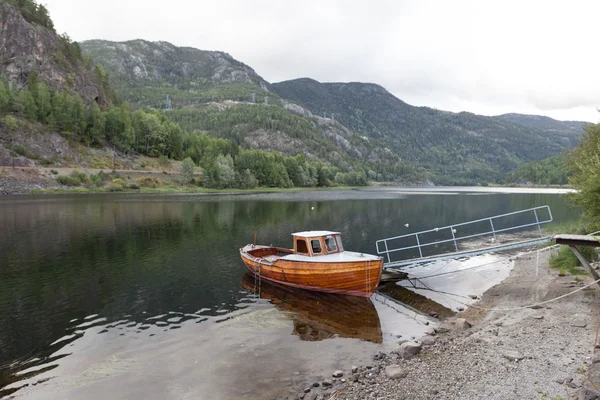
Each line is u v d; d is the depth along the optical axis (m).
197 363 12.39
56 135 151.50
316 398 9.83
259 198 110.25
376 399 9.52
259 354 13.03
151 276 24.27
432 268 26.77
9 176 114.25
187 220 52.38
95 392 10.65
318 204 88.56
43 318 16.94
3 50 194.62
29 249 31.97
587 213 21.75
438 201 103.31
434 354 12.22
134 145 184.00
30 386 11.04
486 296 19.25
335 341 14.17
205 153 190.88
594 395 7.71
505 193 159.75
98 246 33.56
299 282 21.39
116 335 14.99
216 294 20.69
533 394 9.02
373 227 48.53
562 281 19.70
